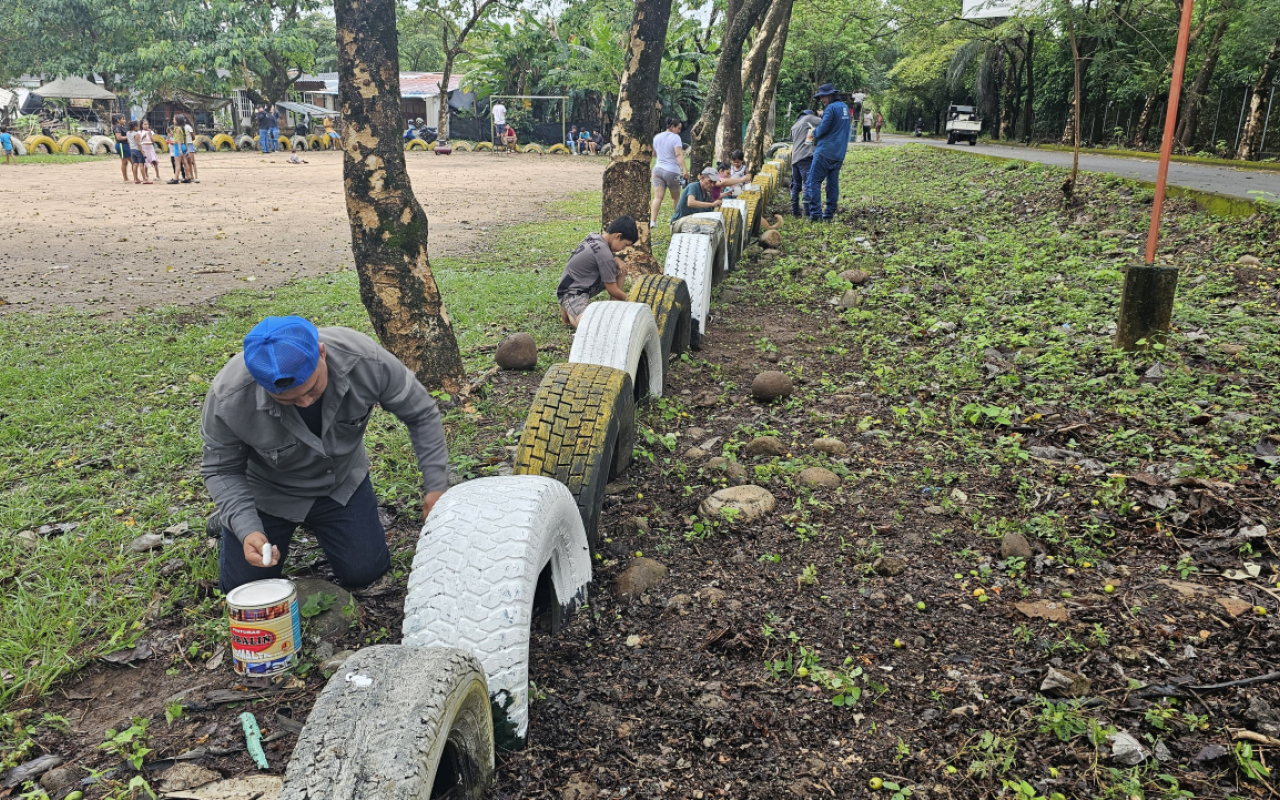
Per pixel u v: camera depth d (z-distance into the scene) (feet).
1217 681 9.06
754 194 39.24
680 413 18.31
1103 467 14.32
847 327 25.16
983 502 13.56
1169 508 12.65
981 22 120.37
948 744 8.55
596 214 54.95
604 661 10.12
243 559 10.81
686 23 122.11
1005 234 36.73
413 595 8.40
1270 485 13.12
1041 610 10.51
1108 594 10.80
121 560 12.66
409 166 103.40
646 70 27.84
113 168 97.71
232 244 43.75
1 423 18.34
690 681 9.73
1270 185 41.52
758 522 13.26
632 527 13.32
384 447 16.80
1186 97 83.56
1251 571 11.01
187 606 11.71
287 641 9.95
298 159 112.37
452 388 18.98
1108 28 62.08
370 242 18.04
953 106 130.31
